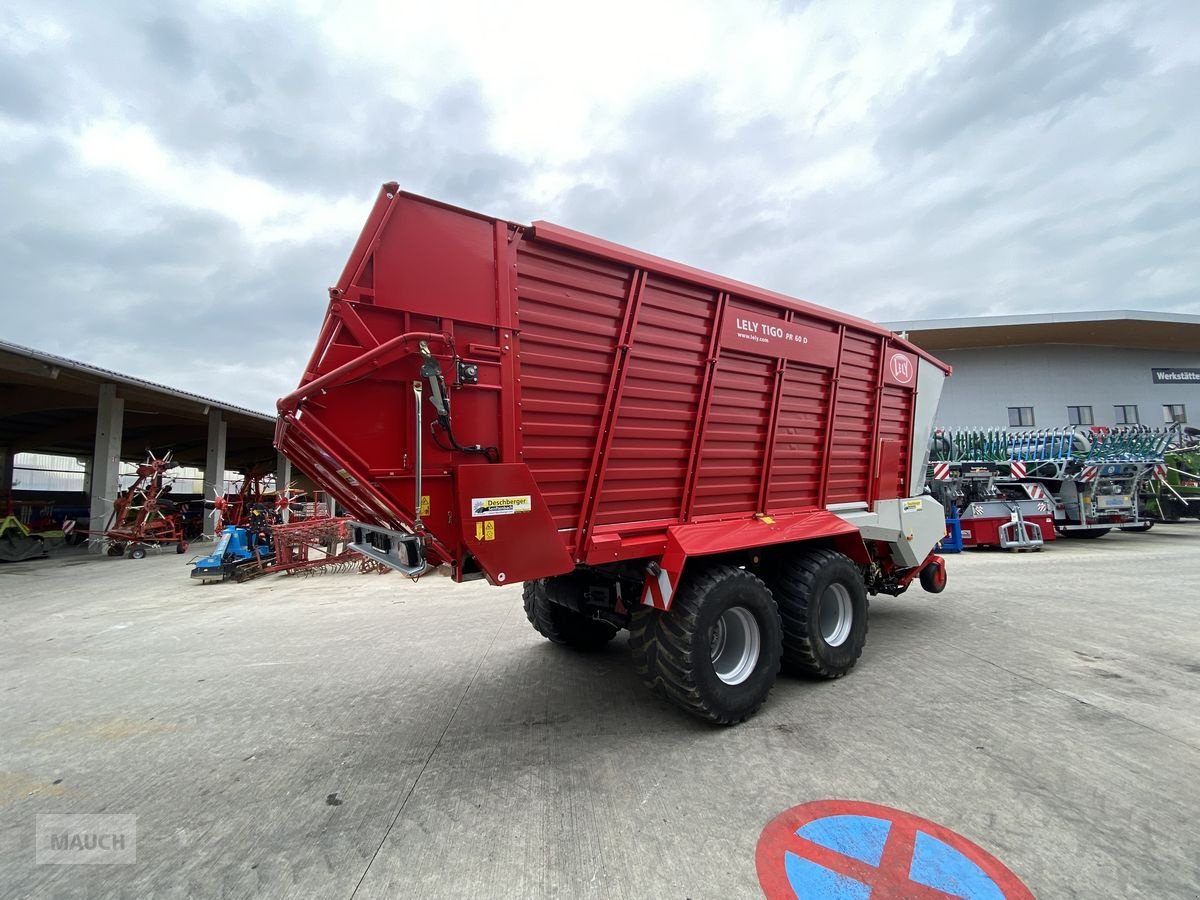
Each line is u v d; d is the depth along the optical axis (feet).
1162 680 13.34
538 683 14.10
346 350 8.30
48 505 57.16
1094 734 10.62
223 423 65.05
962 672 14.19
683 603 10.98
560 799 8.83
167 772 9.98
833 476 15.58
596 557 10.56
